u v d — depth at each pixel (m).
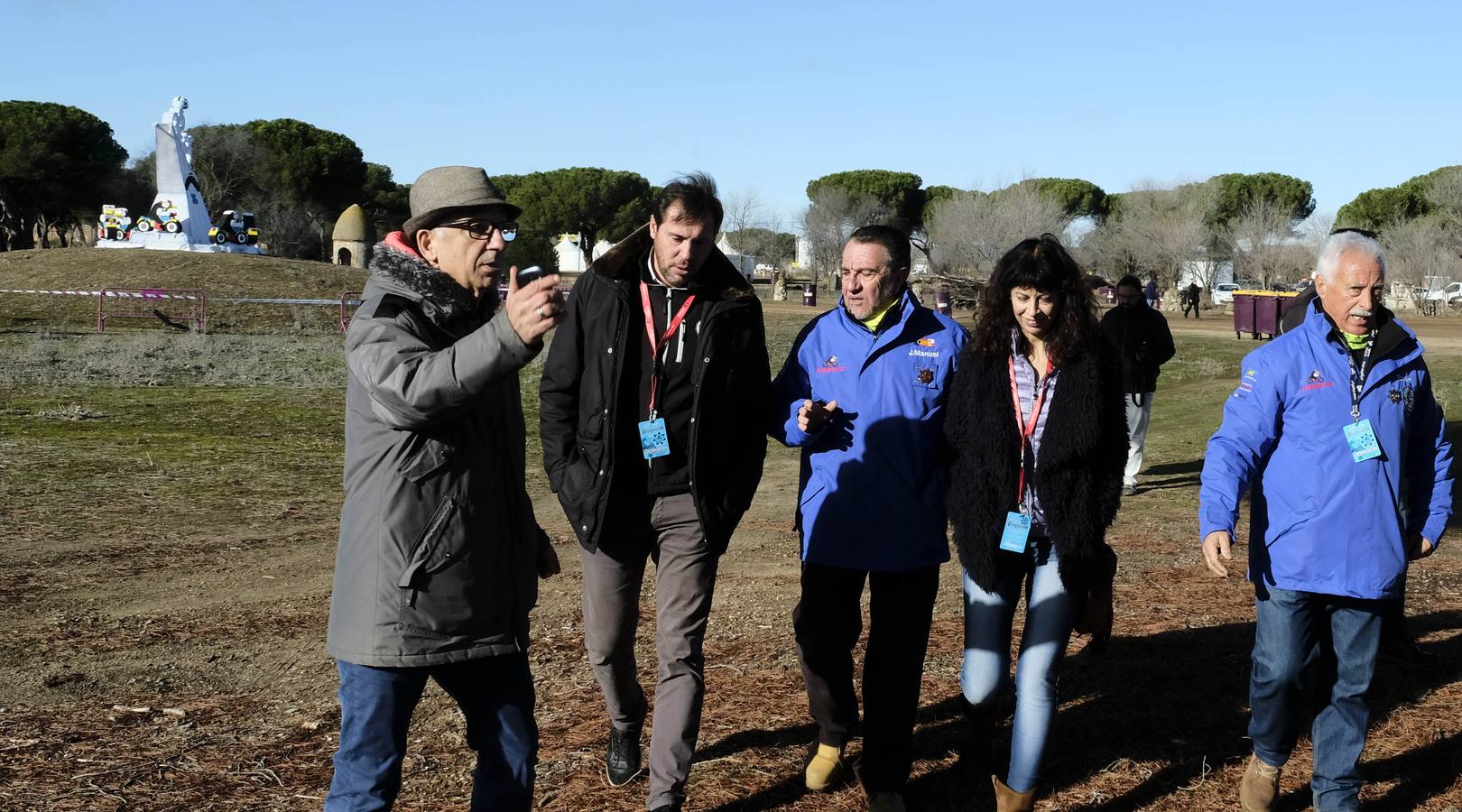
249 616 6.10
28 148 65.25
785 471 12.19
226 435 13.05
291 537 8.18
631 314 3.63
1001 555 3.65
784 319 37.41
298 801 3.78
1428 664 5.16
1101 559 3.62
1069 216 81.88
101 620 5.96
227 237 41.34
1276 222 65.12
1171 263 64.69
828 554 3.82
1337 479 3.41
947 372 3.88
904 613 3.81
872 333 3.93
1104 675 5.06
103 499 9.20
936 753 4.23
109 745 4.25
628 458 3.65
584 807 3.75
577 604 6.39
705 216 3.58
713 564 3.73
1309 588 3.43
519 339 2.51
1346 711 3.52
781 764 4.10
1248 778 3.67
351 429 2.78
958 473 3.66
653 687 4.89
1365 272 3.38
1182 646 5.48
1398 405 3.45
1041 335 3.63
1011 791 3.55
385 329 2.69
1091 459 3.59
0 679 4.99
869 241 3.88
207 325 27.12
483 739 2.89
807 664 3.92
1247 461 3.52
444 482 2.73
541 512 9.77
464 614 2.76
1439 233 56.00
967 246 70.50
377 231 78.81
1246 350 27.56
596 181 82.50
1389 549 3.41
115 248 39.34
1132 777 4.00
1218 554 3.42
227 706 4.73
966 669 3.74
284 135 69.88
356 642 2.71
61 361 19.59
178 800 3.77
